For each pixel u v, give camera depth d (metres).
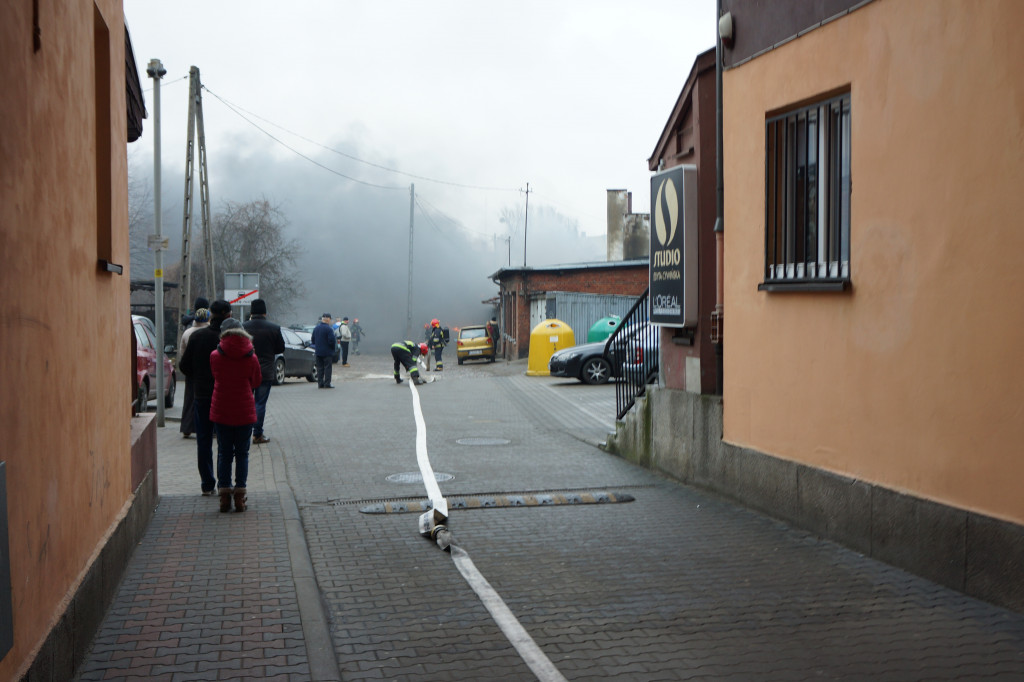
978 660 4.39
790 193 7.46
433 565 6.30
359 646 4.71
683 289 9.37
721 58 8.55
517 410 17.42
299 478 9.93
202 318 12.67
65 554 4.09
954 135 5.47
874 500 6.23
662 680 4.24
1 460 3.09
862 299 6.38
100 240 5.93
